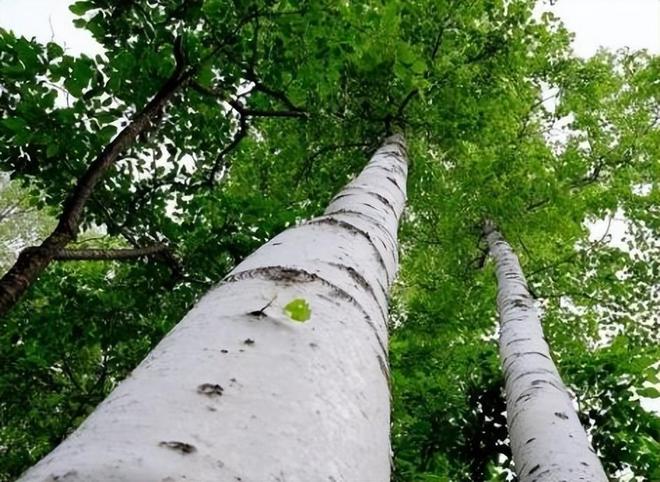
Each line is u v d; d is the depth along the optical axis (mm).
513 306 5375
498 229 7945
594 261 8250
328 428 887
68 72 2820
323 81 3584
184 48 2900
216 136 3838
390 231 2324
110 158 2502
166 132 3629
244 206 3842
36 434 4328
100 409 855
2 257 13375
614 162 8828
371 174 3477
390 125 5551
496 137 6672
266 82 3664
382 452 1020
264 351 987
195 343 1009
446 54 5469
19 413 4230
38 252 2170
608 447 4648
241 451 742
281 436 800
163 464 670
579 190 8930
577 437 3223
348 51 3389
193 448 713
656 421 4652
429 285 7992
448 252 8203
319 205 5637
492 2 5738
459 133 5766
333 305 1280
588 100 8828
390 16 4246
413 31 5312
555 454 3070
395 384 5383
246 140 4242
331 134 5836
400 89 5344
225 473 694
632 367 4914
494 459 5215
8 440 4535
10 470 4176
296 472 754
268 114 3867
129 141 2592
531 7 6754
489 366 5738
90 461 670
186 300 3980
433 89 5355
